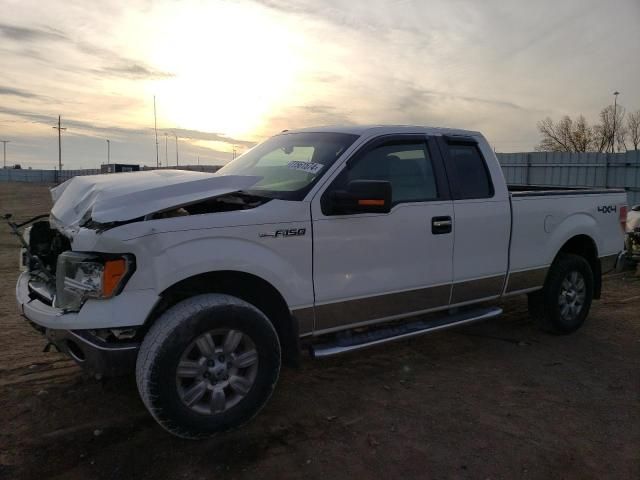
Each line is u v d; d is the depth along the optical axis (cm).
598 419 379
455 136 476
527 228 509
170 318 316
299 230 366
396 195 424
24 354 475
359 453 330
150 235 313
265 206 360
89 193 360
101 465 312
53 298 336
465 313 482
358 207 366
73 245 323
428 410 388
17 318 586
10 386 411
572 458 329
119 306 309
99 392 403
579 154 1762
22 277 404
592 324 608
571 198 554
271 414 377
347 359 486
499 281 493
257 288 365
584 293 572
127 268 308
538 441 348
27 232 413
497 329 584
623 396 417
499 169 499
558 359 495
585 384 439
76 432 347
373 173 414
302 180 393
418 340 543
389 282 414
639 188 1584
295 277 367
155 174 392
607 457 331
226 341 333
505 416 381
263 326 344
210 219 335
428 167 451
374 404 396
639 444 346
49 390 405
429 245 436
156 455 323
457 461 323
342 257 388
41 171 8331
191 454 325
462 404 399
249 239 346
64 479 298
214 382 331
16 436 341
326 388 423
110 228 311
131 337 323
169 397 312
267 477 304
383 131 430
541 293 548
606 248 596
